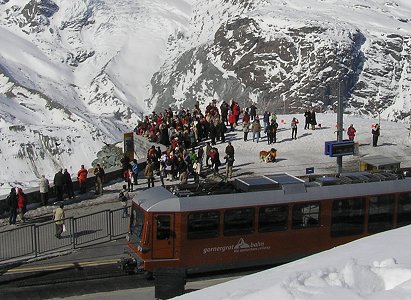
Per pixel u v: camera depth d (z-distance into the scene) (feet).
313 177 94.89
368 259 39.91
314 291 34.12
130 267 86.12
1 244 96.37
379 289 34.94
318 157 155.53
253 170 142.72
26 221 109.19
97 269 86.89
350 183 90.99
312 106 510.58
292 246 87.45
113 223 103.45
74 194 126.41
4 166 424.87
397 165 110.52
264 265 87.45
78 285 81.15
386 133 183.21
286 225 86.94
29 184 339.16
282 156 156.15
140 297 77.20
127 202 111.86
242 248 85.20
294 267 41.01
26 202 109.09
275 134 167.53
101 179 126.62
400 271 35.55
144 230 81.97
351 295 33.37
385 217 91.97
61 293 78.28
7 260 90.02
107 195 126.41
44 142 451.53
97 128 510.99
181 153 134.00
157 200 83.05
